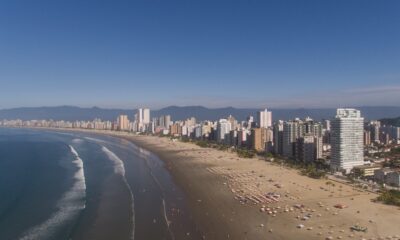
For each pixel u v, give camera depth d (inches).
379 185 6028.5
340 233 3604.8
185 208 4480.8
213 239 3472.0
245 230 3705.7
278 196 5022.1
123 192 5275.6
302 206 4517.7
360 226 3774.6
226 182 6092.5
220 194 5211.6
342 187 5669.3
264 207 4493.1
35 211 4286.4
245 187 5664.4
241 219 4050.2
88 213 4207.7
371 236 3526.1
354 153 7859.3
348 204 4635.8
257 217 4116.6
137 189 5511.8
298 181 6146.7
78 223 3865.7
